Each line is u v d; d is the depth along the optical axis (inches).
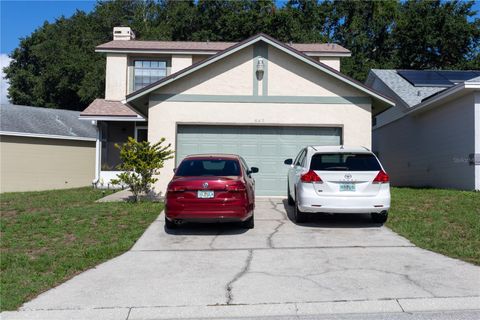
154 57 783.7
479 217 365.7
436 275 234.2
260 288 218.1
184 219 329.7
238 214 328.8
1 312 192.5
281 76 526.3
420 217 384.2
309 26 1529.3
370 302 198.8
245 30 1353.3
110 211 423.8
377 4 1518.2
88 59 1487.5
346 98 522.9
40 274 245.1
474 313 188.1
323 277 233.3
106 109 716.7
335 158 358.3
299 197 357.7
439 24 1365.7
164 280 233.1
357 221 386.3
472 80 530.6
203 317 188.2
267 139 526.3
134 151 473.1
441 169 649.0
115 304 200.8
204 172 355.9
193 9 1470.2
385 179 344.2
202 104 524.4
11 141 841.5
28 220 389.4
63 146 905.5
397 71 927.7
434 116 675.4
